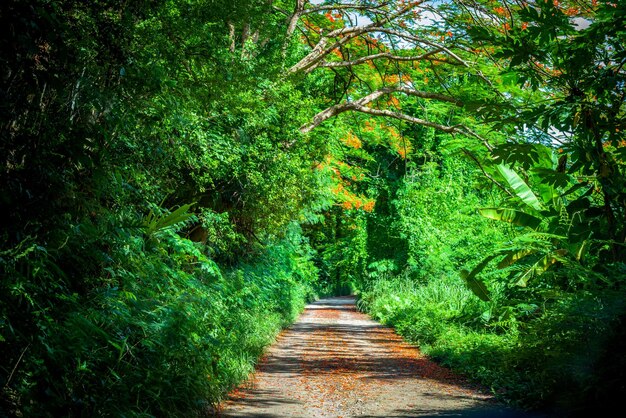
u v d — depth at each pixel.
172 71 6.85
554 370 7.81
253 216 12.52
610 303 7.57
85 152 5.43
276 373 10.88
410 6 16.78
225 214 10.79
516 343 10.20
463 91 18.02
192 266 10.16
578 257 9.76
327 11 18.61
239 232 13.89
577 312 8.01
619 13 8.41
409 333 17.53
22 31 4.16
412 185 29.31
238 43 11.96
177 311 6.98
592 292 8.24
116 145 6.59
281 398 8.51
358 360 12.94
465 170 27.34
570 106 8.99
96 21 5.40
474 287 12.41
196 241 11.88
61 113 5.46
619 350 6.99
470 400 8.42
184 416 6.35
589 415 6.87
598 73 8.78
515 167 13.52
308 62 16.28
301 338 17.38
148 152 7.20
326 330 20.38
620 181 9.15
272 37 11.71
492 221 22.67
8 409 4.09
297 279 26.89
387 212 34.41
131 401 5.64
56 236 4.98
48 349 4.41
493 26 15.80
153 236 7.51
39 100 5.01
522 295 12.84
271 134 11.87
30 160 4.75
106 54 5.66
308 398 8.55
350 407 7.93
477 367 10.53
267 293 17.70
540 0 8.93
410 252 28.48
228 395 8.25
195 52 7.25
